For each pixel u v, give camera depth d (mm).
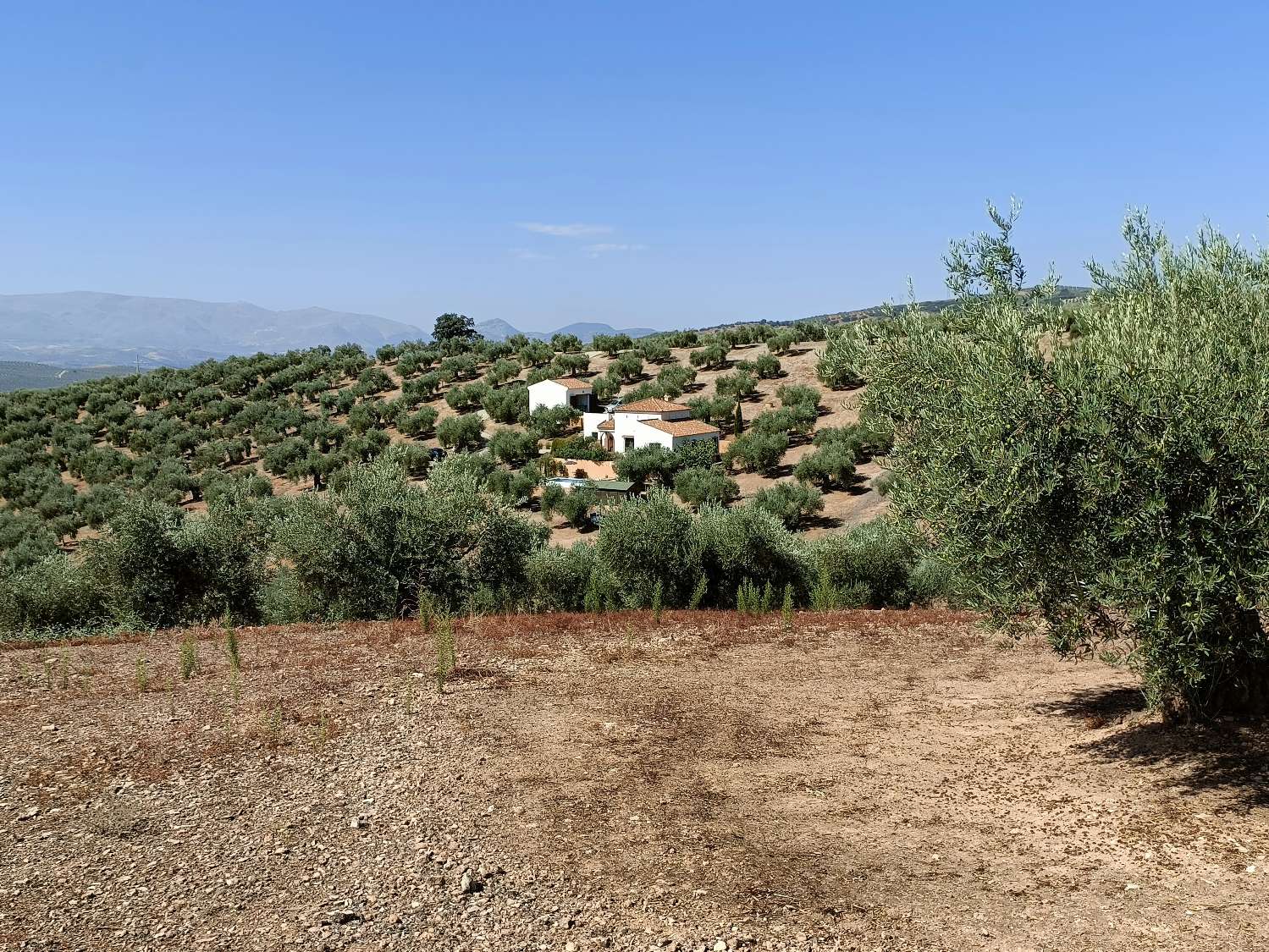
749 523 21406
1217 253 7914
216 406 73500
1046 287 8523
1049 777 8211
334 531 18797
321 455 59875
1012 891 5953
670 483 53219
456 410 72250
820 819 7352
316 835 6785
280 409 73125
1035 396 6730
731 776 8461
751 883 6070
